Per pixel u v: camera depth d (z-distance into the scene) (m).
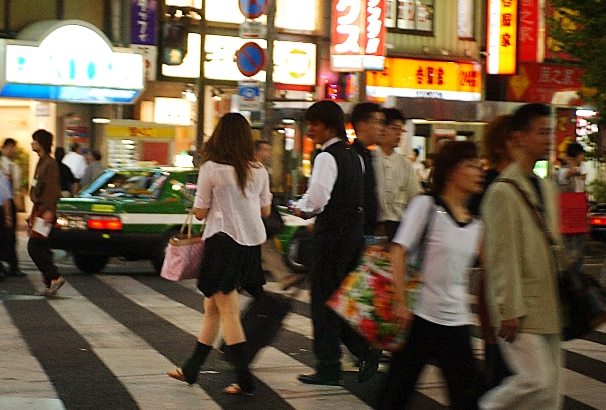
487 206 7.60
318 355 10.64
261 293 10.78
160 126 30.03
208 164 9.91
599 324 7.74
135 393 10.20
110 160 29.58
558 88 40.59
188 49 34.00
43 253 16.98
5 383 10.52
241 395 10.19
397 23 38.22
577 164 22.83
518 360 7.57
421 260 7.56
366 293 7.65
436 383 11.03
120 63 30.27
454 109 29.09
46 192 16.86
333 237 10.37
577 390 10.84
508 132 8.49
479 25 40.12
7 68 28.45
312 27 36.66
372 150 11.55
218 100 33.94
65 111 31.19
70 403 9.76
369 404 9.91
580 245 17.22
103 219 19.45
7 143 23.94
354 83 36.38
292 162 26.77
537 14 37.84
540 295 7.55
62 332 13.61
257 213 10.06
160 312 15.58
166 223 19.81
